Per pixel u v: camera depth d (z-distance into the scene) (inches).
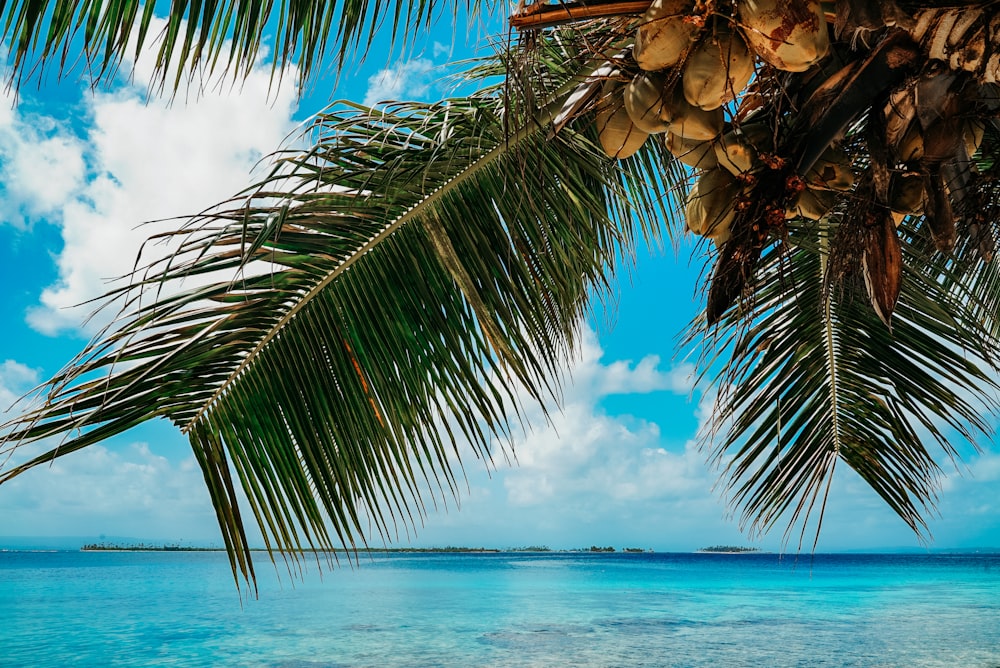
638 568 3157.0
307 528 100.1
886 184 72.2
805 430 136.2
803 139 71.2
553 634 868.0
